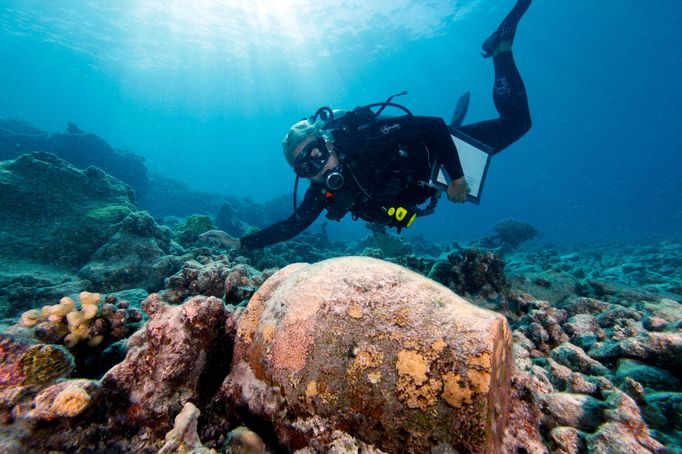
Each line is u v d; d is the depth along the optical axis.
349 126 3.68
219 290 3.07
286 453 1.04
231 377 1.32
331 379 1.01
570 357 2.18
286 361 1.10
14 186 4.39
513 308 3.53
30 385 1.25
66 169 5.04
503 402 1.17
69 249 4.31
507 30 6.03
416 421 0.91
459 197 4.05
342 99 58.75
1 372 1.27
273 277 1.54
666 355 1.89
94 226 4.61
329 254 8.24
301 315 1.14
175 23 29.64
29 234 4.18
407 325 1.04
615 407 1.52
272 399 1.09
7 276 3.51
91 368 1.74
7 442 1.06
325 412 1.00
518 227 13.16
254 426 1.17
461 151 4.42
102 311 1.94
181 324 1.39
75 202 4.82
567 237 23.20
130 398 1.26
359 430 0.95
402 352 0.99
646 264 7.61
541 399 1.60
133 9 27.48
